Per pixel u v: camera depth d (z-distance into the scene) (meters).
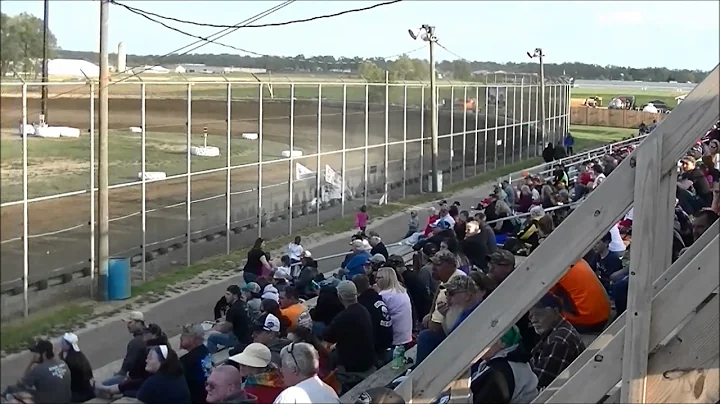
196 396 7.68
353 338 8.00
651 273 3.88
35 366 7.54
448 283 6.83
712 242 3.77
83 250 17.45
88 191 16.06
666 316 3.86
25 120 14.15
